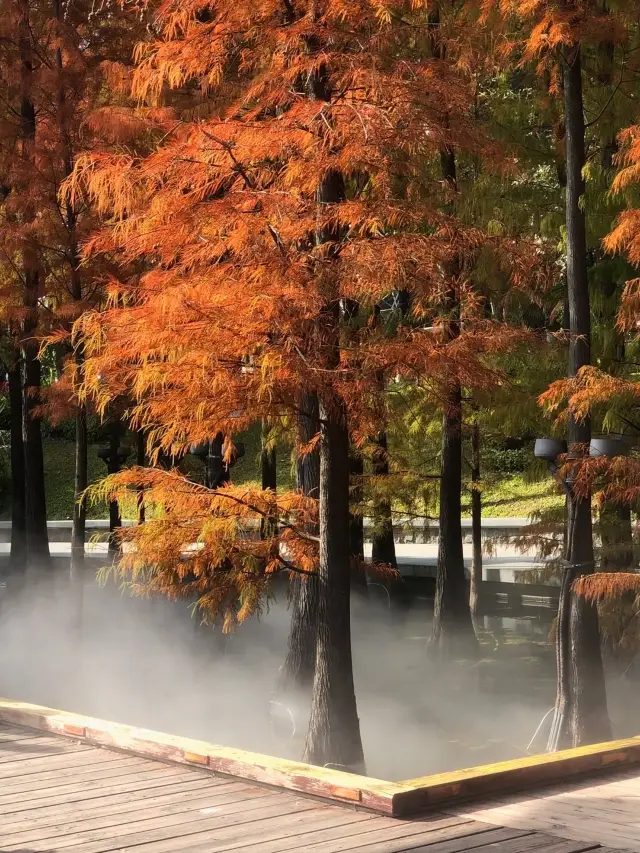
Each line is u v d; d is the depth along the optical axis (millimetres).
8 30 16578
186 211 8859
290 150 9055
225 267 9062
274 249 8859
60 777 6559
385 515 17531
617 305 13852
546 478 14836
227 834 5402
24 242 15430
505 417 14492
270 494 10125
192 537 10031
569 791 6227
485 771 6195
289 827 5520
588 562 10656
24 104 17203
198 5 9594
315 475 11898
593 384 9781
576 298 11047
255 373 8867
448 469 16453
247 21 9531
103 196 9086
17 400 22391
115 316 9078
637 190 12789
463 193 14578
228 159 9078
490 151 9641
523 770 6273
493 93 15406
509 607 19156
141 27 16078
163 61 9656
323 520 9383
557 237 14164
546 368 14320
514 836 5344
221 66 10023
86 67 16031
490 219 14445
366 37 9336
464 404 15938
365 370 8805
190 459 20719
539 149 15078
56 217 15391
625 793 6180
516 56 14555
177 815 5738
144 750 7074
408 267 8859
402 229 9992
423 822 5602
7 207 15875
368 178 10516
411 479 16547
